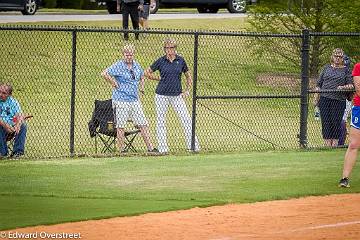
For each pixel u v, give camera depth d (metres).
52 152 70.31
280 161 64.00
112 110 68.81
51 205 48.12
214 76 99.31
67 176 56.69
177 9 152.00
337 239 41.41
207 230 42.66
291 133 83.31
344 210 47.94
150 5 124.50
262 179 56.72
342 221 45.16
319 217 46.06
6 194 50.84
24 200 49.31
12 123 64.94
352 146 54.25
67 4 151.12
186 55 105.06
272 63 101.81
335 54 71.38
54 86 93.38
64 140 76.31
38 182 54.47
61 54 101.50
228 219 45.25
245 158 65.31
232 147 74.69
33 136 77.25
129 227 43.06
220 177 57.28
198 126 83.69
